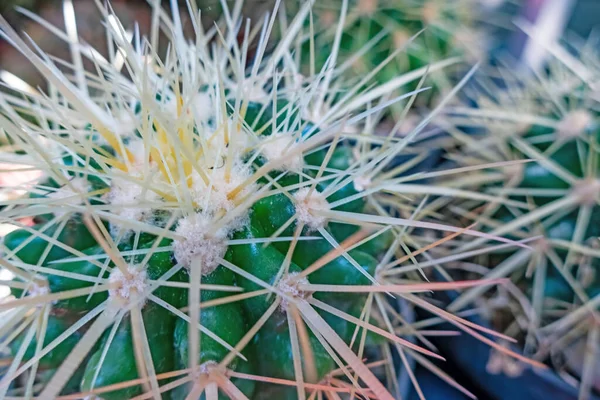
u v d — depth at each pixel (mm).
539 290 130
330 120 122
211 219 91
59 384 65
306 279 90
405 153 158
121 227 90
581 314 125
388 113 171
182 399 86
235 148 101
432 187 116
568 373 131
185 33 178
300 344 89
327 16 165
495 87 179
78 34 168
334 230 107
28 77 165
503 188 138
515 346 134
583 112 132
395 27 165
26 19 163
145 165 91
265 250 92
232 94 126
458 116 177
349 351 78
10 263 87
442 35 170
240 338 87
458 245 146
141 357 76
